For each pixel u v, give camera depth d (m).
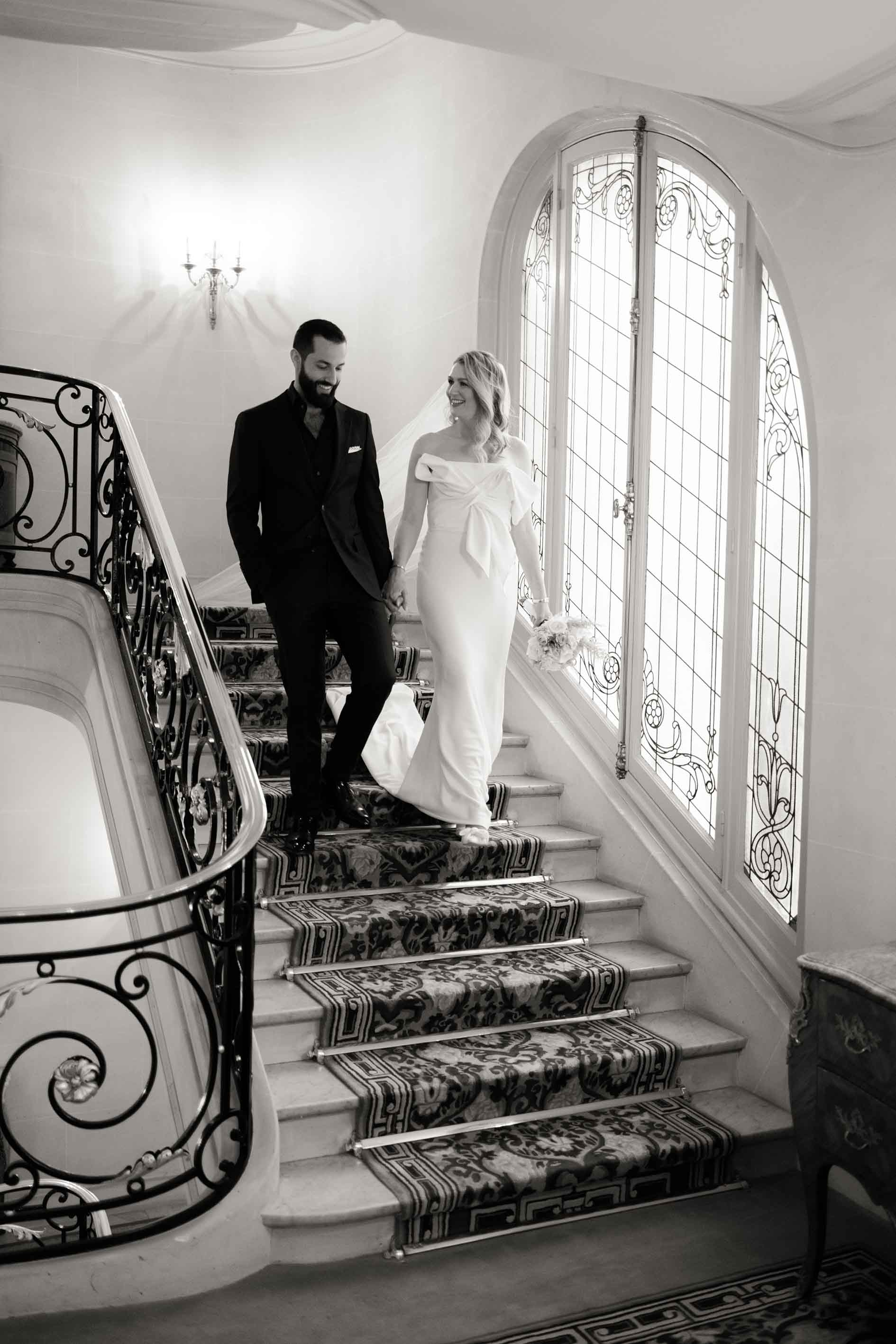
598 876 4.64
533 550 4.46
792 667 3.90
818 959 2.94
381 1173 3.10
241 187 7.00
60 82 6.67
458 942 3.98
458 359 4.25
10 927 6.86
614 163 4.83
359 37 6.56
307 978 3.67
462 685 4.23
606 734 4.83
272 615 4.00
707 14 2.73
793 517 3.89
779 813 3.95
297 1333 2.64
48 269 6.68
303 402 4.00
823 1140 2.88
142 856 3.79
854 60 2.97
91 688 4.71
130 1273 2.74
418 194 6.22
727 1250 3.07
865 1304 2.81
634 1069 3.64
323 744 4.72
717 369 4.24
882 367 3.36
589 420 5.04
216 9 4.10
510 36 2.97
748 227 4.05
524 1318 2.72
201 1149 2.87
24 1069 6.62
